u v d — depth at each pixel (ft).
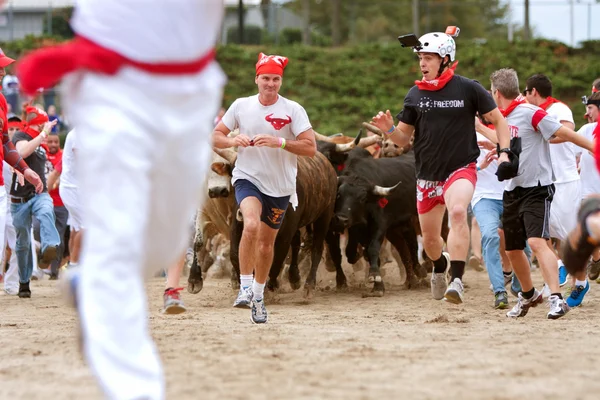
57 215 74.38
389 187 62.03
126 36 18.39
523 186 41.91
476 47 196.54
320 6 214.90
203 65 19.24
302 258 65.41
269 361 26.84
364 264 73.51
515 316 43.78
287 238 53.47
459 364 26.37
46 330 37.45
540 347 30.19
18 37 195.93
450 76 39.47
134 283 18.07
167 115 18.70
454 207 38.24
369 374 24.70
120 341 17.76
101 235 17.87
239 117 41.57
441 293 42.47
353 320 42.80
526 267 43.09
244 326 38.22
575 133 40.98
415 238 65.46
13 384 23.79
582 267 26.91
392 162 64.39
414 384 23.30
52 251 58.23
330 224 60.23
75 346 30.68
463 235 38.14
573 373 25.04
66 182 60.70
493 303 53.26
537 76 51.39
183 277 76.23
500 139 39.14
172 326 37.96
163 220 19.72
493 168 49.19
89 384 23.63
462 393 22.18
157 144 18.69
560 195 51.55
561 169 51.60
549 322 40.55
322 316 45.50
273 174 40.57
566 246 26.86
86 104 18.42
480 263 74.90
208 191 51.60
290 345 30.40
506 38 210.18
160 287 65.41
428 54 39.68
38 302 55.57
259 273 40.42
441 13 212.43
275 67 40.86
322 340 31.91
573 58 195.42
